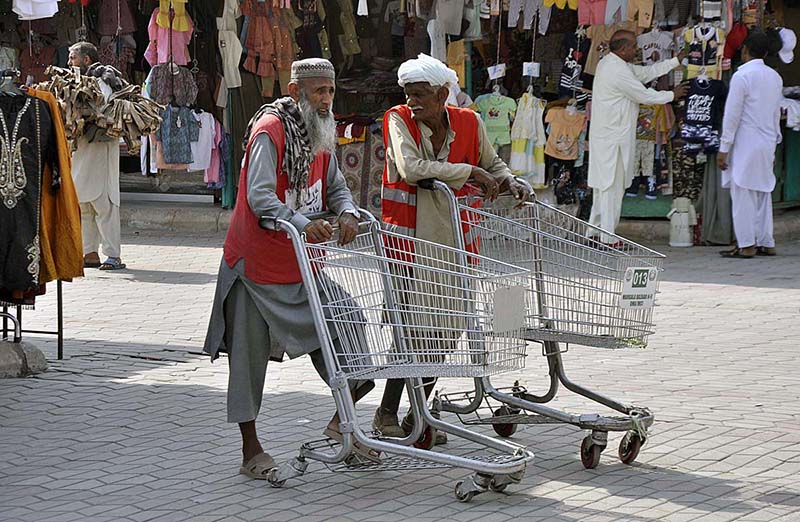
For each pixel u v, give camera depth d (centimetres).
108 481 614
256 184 579
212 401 786
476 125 664
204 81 1642
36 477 623
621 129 1436
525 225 651
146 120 1242
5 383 835
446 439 688
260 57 1638
